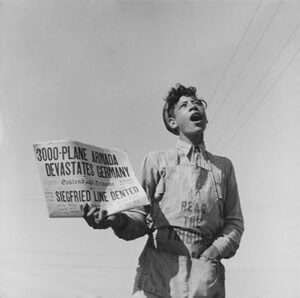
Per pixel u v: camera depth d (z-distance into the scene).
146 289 1.62
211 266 1.62
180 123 1.71
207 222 1.64
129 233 1.60
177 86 1.74
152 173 1.68
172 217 1.64
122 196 1.54
